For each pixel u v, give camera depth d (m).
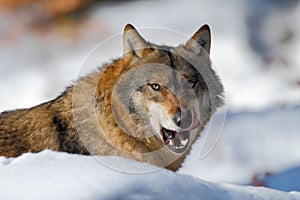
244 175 34.84
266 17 74.00
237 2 76.62
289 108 47.84
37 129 18.89
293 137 40.03
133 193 11.64
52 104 19.33
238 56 68.50
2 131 19.06
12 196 12.06
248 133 40.84
